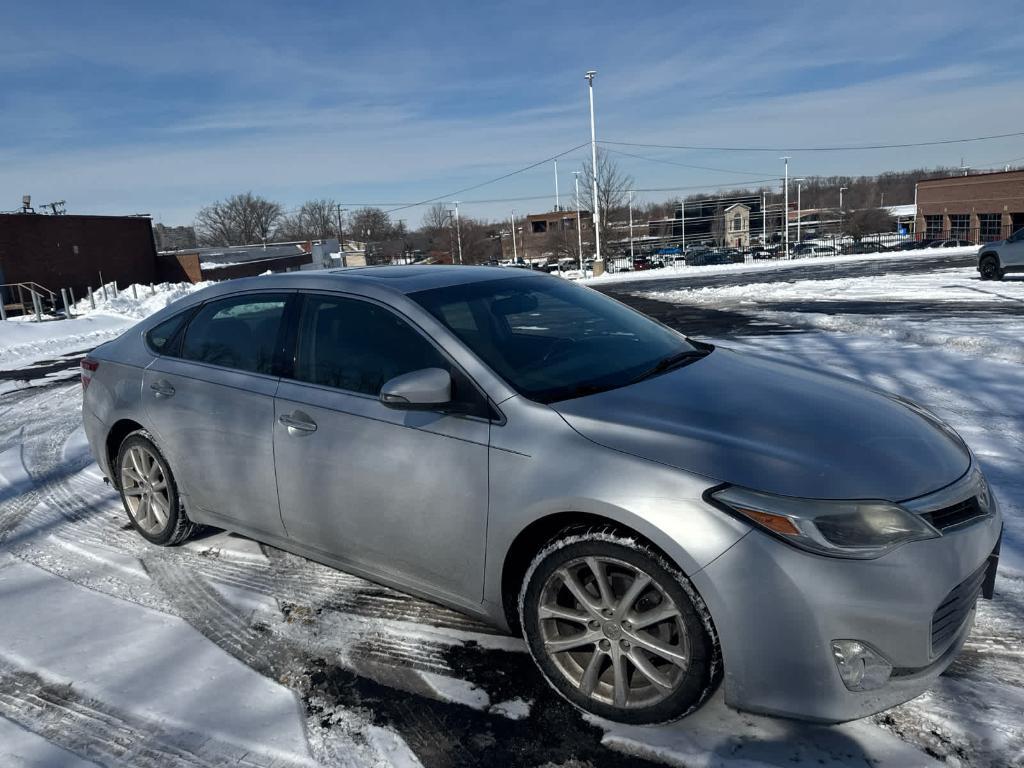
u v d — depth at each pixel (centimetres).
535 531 256
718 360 334
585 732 239
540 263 6688
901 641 210
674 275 3200
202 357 369
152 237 3816
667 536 219
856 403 282
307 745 238
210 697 264
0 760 234
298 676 276
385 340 304
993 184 4844
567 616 248
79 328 1772
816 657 210
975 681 255
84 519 451
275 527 335
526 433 255
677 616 224
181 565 376
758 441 238
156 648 298
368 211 10575
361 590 344
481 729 243
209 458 352
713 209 8781
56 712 259
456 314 306
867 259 3231
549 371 286
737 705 221
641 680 243
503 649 290
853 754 222
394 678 273
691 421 251
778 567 210
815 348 889
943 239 5019
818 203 11881
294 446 314
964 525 229
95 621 321
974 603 236
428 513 275
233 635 307
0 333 1602
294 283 347
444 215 8900
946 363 749
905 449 245
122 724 251
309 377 320
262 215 10531
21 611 333
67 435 682
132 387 391
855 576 208
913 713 239
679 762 223
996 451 479
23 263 2983
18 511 474
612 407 261
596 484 234
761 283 2184
